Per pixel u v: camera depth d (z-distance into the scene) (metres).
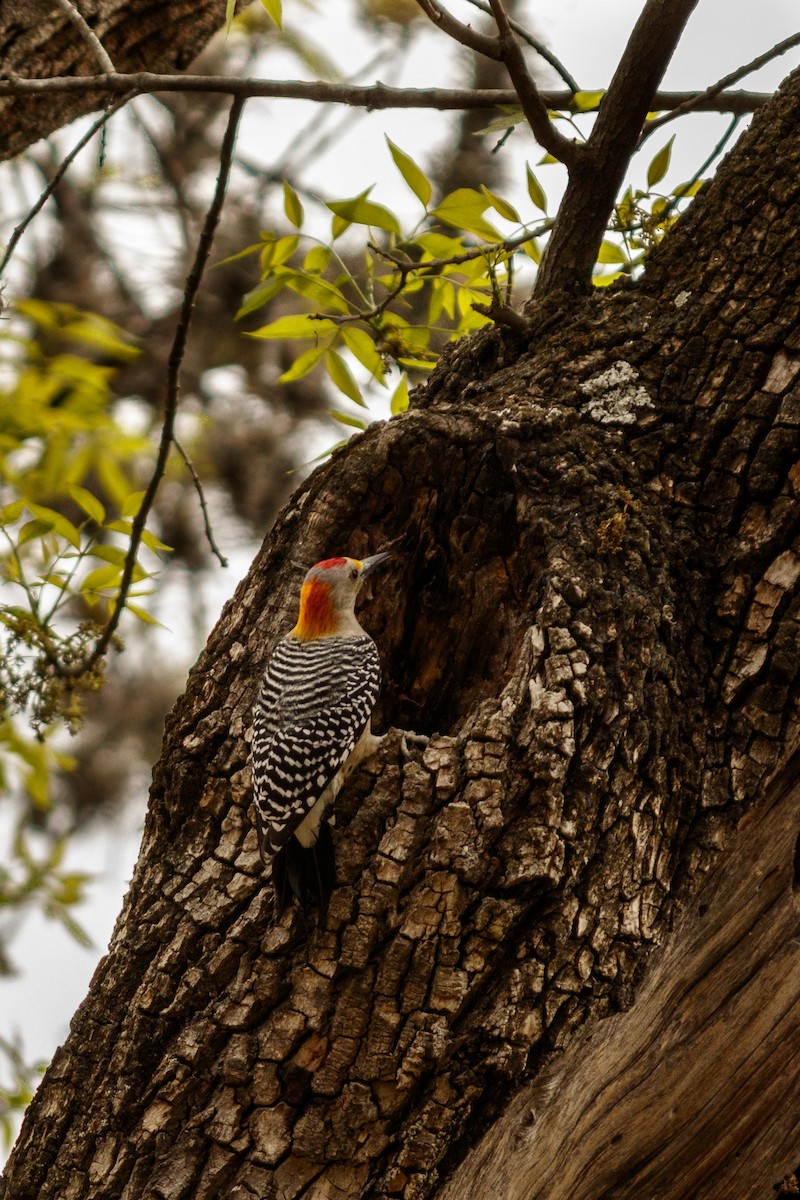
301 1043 7.82
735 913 8.03
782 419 8.56
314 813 8.43
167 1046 8.24
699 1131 7.95
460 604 9.55
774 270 8.95
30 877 15.71
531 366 9.60
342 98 10.05
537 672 8.05
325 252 11.09
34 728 9.59
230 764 8.88
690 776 8.18
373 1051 7.69
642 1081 7.89
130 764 20.98
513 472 8.90
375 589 10.15
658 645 8.22
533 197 10.54
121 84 9.43
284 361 21.97
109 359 20.89
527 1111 7.71
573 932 7.73
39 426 13.78
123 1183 8.02
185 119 21.80
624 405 9.07
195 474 9.50
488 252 10.74
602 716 7.95
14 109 11.14
